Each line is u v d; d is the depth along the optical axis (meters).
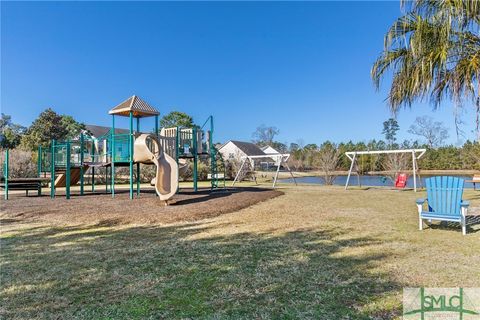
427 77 6.51
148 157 9.02
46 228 5.84
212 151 13.84
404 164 21.28
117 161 10.75
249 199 9.92
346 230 5.41
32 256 3.99
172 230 5.61
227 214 7.39
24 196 11.69
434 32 6.36
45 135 33.94
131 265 3.60
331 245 4.41
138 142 9.10
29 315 2.42
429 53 6.45
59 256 3.98
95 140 12.21
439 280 3.04
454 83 6.44
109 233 5.40
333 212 7.51
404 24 6.62
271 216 7.01
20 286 3.00
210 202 8.91
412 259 3.71
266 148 54.50
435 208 5.65
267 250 4.18
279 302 2.60
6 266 3.59
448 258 3.74
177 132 11.05
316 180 28.36
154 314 2.42
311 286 2.93
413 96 6.98
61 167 12.26
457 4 5.98
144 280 3.13
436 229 5.41
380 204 9.01
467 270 3.31
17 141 34.41
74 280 3.15
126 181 22.97
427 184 5.75
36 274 3.32
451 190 5.51
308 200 10.27
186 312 2.45
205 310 2.48
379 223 6.04
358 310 2.45
